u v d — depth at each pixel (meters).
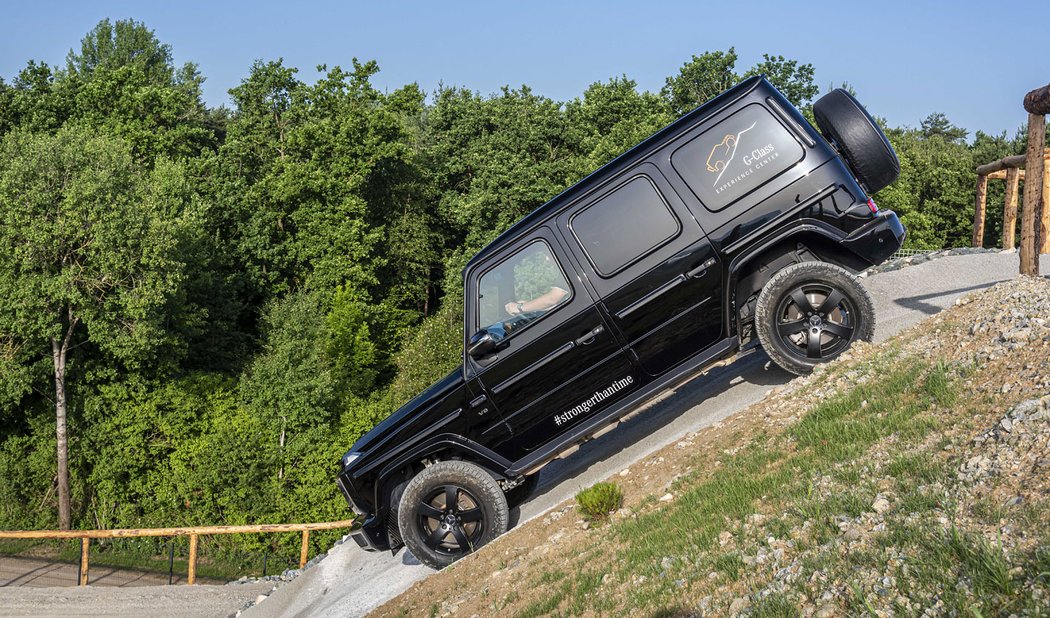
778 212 7.72
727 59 61.22
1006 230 12.59
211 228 50.44
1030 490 4.43
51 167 33.56
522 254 8.12
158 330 35.81
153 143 48.66
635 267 7.87
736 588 4.83
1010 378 5.75
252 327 51.75
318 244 50.78
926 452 5.34
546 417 8.20
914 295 10.03
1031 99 7.85
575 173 54.34
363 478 8.55
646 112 60.88
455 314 41.66
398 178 57.22
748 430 7.28
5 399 34.62
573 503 7.89
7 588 14.44
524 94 72.25
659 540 6.02
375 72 55.94
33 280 32.34
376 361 51.84
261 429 35.53
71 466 36.19
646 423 9.25
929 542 4.29
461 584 7.39
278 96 56.50
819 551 4.72
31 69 50.22
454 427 8.29
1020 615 3.53
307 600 10.40
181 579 27.64
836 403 6.75
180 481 34.75
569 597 5.89
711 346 8.00
